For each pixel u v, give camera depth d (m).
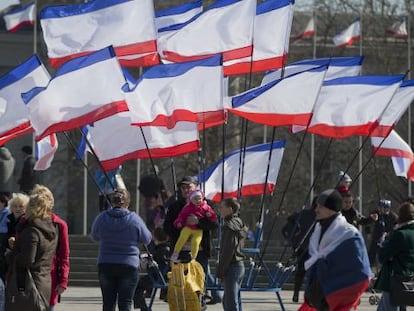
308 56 92.81
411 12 91.50
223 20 36.16
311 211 43.72
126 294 30.16
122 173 87.25
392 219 48.53
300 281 44.94
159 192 41.59
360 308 42.81
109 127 35.69
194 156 86.81
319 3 93.25
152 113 32.44
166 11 40.94
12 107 35.03
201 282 31.12
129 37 36.31
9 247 29.62
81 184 96.06
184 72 32.72
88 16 36.50
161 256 36.34
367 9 93.19
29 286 26.33
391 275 29.30
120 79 32.22
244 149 34.69
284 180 91.19
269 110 33.25
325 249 24.77
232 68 37.62
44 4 91.50
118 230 30.05
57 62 36.41
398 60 91.88
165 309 40.41
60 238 27.14
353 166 87.69
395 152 40.94
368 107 34.41
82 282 57.31
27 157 56.09
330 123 34.62
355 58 38.53
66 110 32.09
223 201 31.19
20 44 103.75
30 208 26.62
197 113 32.72
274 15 37.50
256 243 34.53
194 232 31.22
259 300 46.50
